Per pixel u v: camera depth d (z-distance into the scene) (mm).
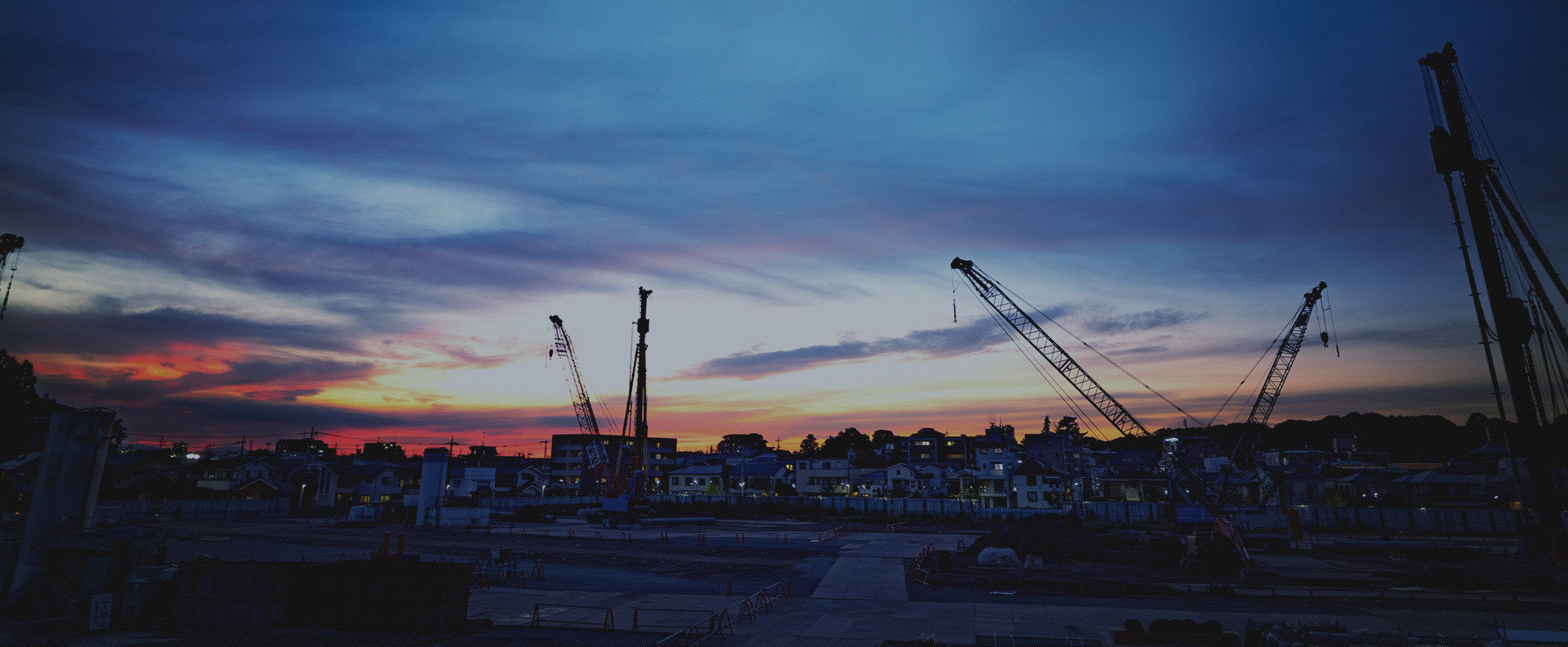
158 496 97188
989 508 97000
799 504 107125
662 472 158625
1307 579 41719
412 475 137375
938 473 136500
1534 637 19766
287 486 116250
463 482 140000
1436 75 52594
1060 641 23875
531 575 40812
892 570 44969
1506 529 74188
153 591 25641
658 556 52031
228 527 71938
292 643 23062
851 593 35688
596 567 45406
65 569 27750
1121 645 22094
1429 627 28328
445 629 25312
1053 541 53406
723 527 87625
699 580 40000
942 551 54500
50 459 28609
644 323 115250
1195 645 21750
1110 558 51125
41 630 24031
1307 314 99250
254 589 25328
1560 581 39625
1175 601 33938
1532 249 49312
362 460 178000
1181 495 94438
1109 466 147500
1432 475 97000
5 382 95875
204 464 112250
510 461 185625
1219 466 126062
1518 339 47812
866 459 156250
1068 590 36812
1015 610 31016
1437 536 74375
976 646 23594
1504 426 48969
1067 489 123875
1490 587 38969
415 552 51562
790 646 24312
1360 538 72812
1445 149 50812
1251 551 58844
